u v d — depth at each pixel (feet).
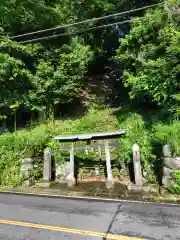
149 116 31.24
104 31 57.82
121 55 32.27
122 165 25.08
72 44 41.45
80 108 43.57
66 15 44.21
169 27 26.37
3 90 34.47
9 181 24.68
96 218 15.26
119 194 20.95
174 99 25.46
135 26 31.24
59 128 33.32
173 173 20.07
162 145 22.29
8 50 35.60
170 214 15.74
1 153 25.72
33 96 35.68
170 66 24.76
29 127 35.88
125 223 14.34
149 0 36.40
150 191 20.95
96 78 59.67
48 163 25.00
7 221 14.97
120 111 39.06
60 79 36.45
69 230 13.47
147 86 27.35
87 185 23.62
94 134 23.31
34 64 38.29
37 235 12.91
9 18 37.70
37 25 39.78
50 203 18.81
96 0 44.65
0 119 34.96
